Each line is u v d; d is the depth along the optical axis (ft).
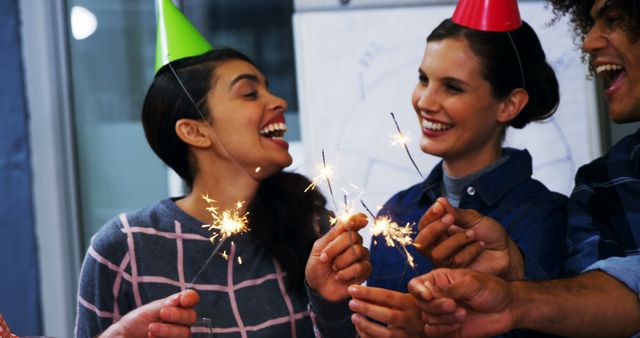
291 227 4.81
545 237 4.50
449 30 4.82
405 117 7.34
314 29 7.38
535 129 7.32
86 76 8.47
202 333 3.78
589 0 4.65
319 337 4.36
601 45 4.25
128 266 4.64
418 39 7.35
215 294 4.59
